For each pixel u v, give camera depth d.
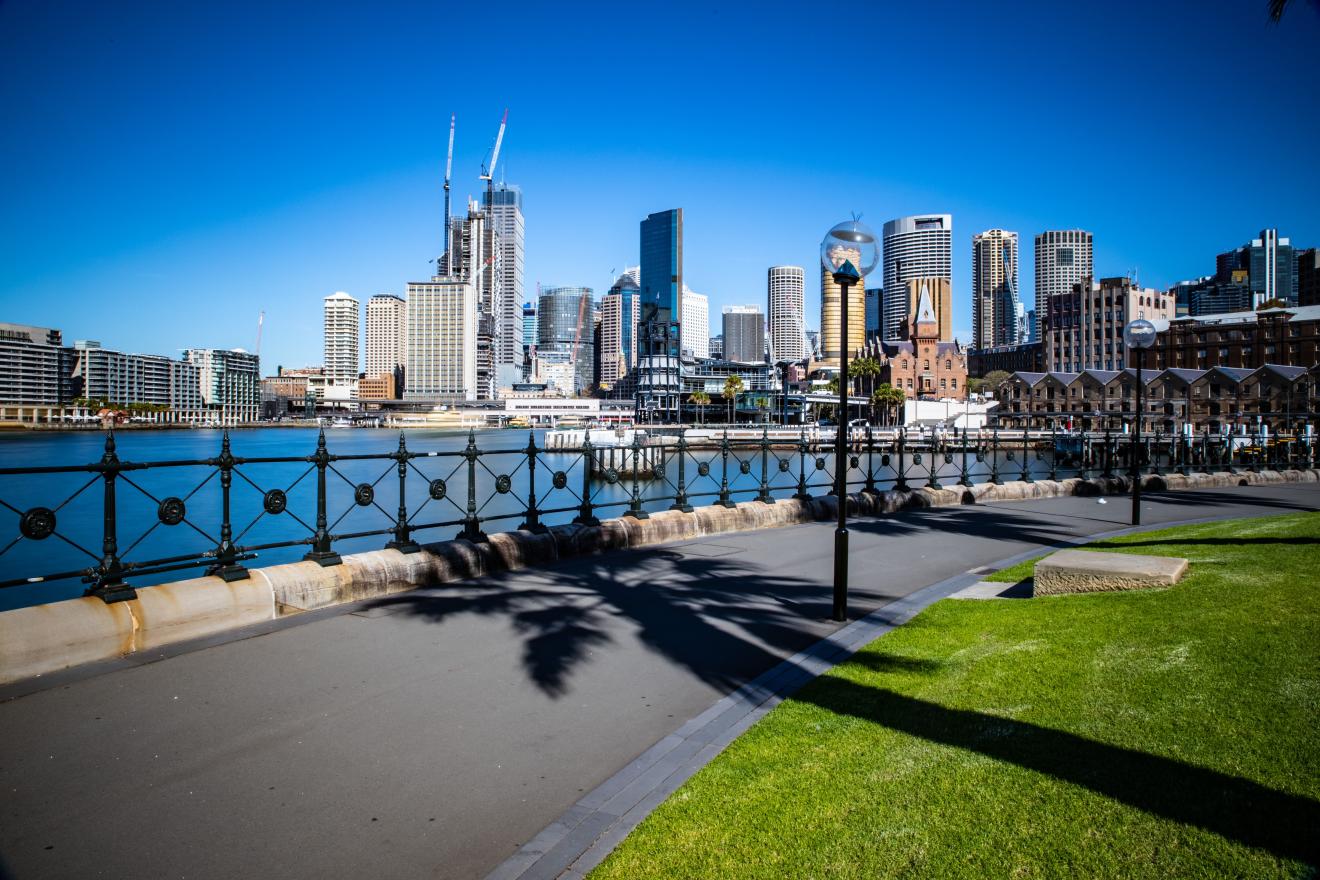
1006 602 9.50
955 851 3.96
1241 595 8.34
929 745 5.20
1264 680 5.80
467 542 11.49
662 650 7.98
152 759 5.42
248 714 6.21
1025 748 5.01
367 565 9.95
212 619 8.26
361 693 6.70
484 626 8.76
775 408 188.25
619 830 4.50
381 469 83.81
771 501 17.50
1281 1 12.53
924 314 168.50
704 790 4.82
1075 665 6.52
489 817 4.72
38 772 5.20
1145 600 8.51
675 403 187.62
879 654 7.51
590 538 13.32
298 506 51.38
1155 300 159.00
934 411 112.88
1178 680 5.95
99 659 7.38
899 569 12.31
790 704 6.23
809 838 4.19
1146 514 19.19
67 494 59.47
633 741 5.80
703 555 13.35
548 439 86.44
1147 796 4.30
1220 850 3.76
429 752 5.59
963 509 20.44
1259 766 4.53
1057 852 3.88
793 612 9.55
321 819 4.68
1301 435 52.00
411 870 4.18
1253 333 124.56
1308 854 3.67
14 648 6.81
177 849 4.35
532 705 6.49
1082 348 162.88
